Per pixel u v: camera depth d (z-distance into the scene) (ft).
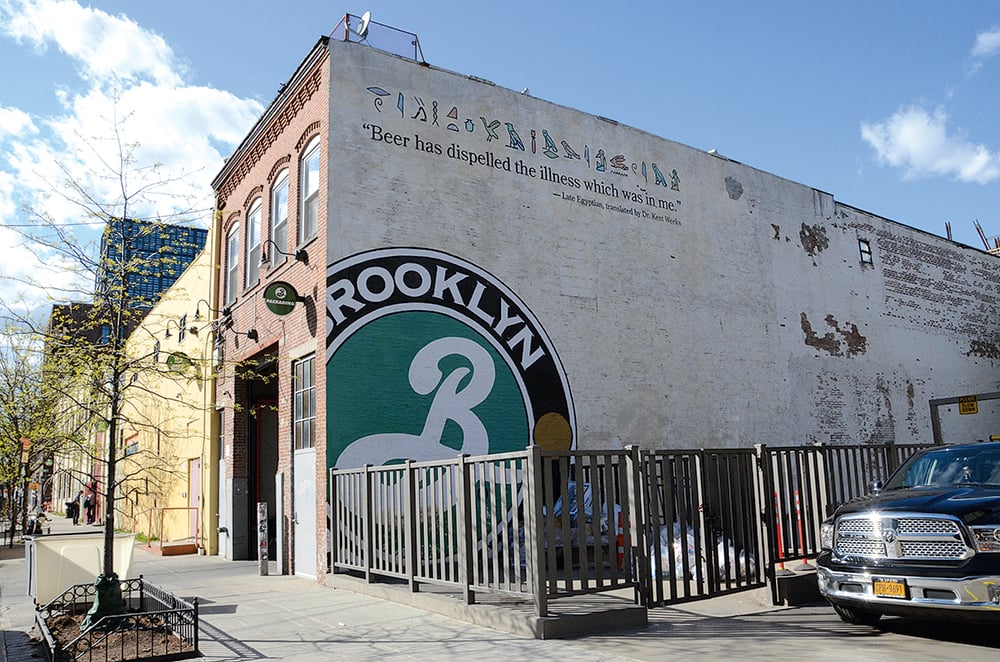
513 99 52.65
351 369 41.91
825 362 70.90
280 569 45.65
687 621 26.30
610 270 55.47
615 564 25.79
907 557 21.57
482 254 48.65
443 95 49.01
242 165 58.80
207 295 66.44
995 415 93.40
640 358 55.77
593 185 55.98
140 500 85.61
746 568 29.73
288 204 48.78
